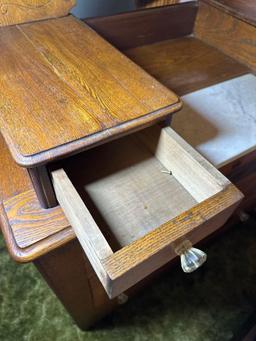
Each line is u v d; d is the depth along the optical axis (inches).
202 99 29.2
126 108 17.5
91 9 39.9
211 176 16.8
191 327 40.9
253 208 47.4
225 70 34.3
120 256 12.7
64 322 40.8
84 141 15.6
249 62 34.8
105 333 40.0
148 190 20.0
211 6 36.2
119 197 19.5
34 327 40.1
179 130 25.3
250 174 29.8
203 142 24.3
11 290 43.4
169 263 37.7
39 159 14.6
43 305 42.1
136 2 38.9
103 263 12.4
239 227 52.1
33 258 17.4
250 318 40.9
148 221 18.4
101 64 21.1
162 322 41.2
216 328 40.8
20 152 14.6
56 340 39.2
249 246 49.9
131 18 33.8
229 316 42.0
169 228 13.8
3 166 21.4
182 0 38.9
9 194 19.6
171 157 20.1
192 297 43.7
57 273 22.2
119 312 41.9
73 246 19.8
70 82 19.1
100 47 23.0
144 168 21.4
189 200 19.3
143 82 19.7
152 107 17.8
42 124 16.0
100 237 13.3
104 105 17.6
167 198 19.4
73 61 21.2
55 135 15.5
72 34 24.5
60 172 16.1
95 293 30.1
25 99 17.5
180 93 29.8
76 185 20.1
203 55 36.7
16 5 24.7
